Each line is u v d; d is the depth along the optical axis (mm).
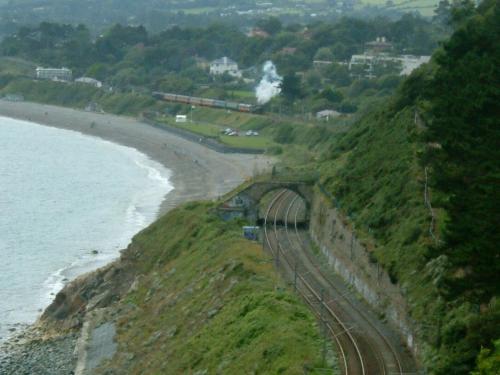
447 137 79375
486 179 63219
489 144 70875
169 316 94125
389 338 74062
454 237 61281
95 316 106750
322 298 85938
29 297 121375
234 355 73938
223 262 97688
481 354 51531
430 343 67625
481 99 77312
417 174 95750
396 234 87250
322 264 101188
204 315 87312
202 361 76875
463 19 137125
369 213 97000
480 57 92125
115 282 117562
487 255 57531
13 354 101625
